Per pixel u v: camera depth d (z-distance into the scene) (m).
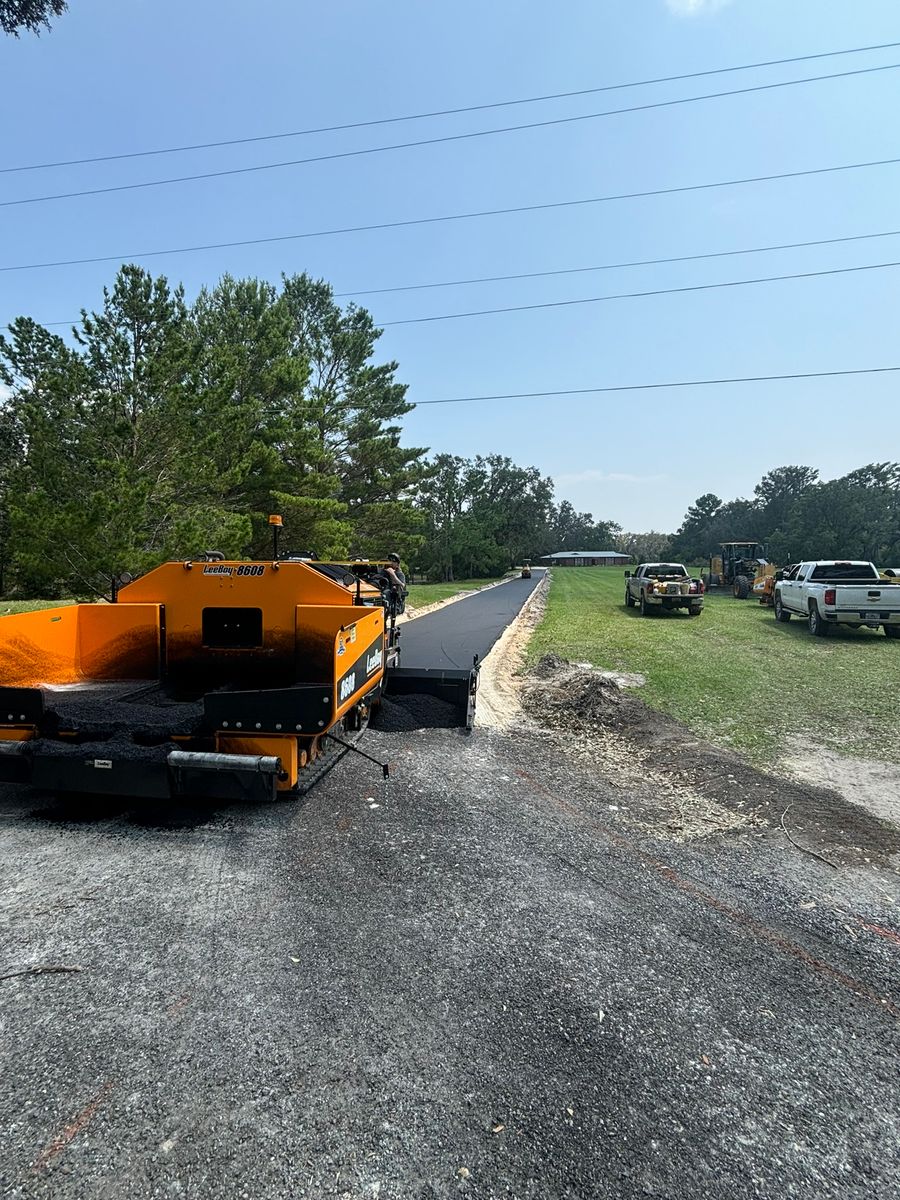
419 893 3.24
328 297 26.05
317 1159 1.79
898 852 3.78
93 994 2.44
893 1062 2.19
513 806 4.45
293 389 19.36
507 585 42.34
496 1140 1.86
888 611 12.70
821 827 4.11
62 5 6.45
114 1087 2.02
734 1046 2.25
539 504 88.06
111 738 3.98
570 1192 1.70
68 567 11.59
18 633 4.63
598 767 5.36
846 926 3.02
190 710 4.38
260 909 3.06
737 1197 1.70
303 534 19.61
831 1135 1.90
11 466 13.94
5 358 12.57
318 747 4.48
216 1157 1.79
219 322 19.58
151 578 5.31
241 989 2.48
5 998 2.41
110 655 5.36
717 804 4.52
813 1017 2.40
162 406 13.04
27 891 3.19
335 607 5.03
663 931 2.95
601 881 3.41
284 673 5.17
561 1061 2.16
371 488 26.36
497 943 2.82
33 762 3.87
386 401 27.36
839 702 7.34
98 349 12.70
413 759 5.41
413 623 17.06
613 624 15.70
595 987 2.54
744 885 3.39
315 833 3.91
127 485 11.88
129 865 3.47
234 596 5.21
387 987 2.51
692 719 6.63
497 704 7.59
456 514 65.81
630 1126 1.91
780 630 14.29
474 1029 2.30
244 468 16.03
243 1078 2.06
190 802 4.35
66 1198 1.66
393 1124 1.90
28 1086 2.02
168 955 2.69
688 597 17.34
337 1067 2.11
